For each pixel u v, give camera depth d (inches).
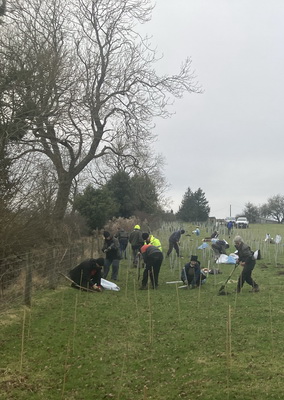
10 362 250.8
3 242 418.0
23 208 474.0
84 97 769.6
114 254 570.3
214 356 255.3
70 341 289.0
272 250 995.9
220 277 577.9
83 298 435.8
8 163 489.1
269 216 4114.2
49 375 231.9
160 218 1854.1
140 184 1268.5
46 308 389.1
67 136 825.5
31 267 399.9
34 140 615.2
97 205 1035.3
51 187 639.8
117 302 415.8
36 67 577.3
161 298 432.5
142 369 238.7
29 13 710.5
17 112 574.9
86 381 223.6
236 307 383.2
